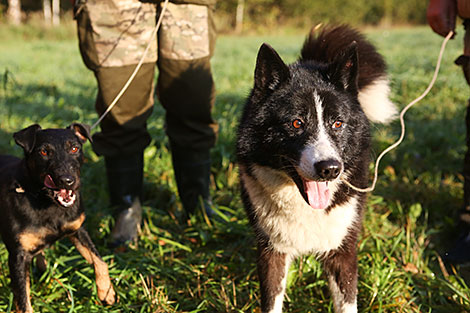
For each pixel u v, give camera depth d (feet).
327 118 8.80
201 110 12.12
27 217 9.20
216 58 47.91
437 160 16.87
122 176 12.05
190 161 12.73
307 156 8.27
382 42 68.49
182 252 12.01
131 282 10.59
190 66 11.44
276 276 9.52
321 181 8.22
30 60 44.52
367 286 9.81
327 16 126.52
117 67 11.05
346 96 9.23
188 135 12.46
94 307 9.36
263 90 9.32
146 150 16.78
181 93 11.70
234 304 9.71
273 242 9.47
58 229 9.56
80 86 30.68
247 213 10.06
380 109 11.22
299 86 9.09
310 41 11.87
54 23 83.97
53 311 9.07
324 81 9.30
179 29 11.13
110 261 11.22
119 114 11.51
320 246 9.32
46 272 10.07
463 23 10.86
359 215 9.48
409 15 149.28
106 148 11.88
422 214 13.75
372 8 144.15
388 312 9.57
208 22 11.66
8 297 9.68
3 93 27.91
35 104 24.61
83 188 14.56
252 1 114.42
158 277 10.78
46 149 9.18
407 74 33.04
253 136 9.30
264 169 9.26
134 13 10.87
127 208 12.26
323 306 9.86
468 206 11.59
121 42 10.94
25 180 9.35
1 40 70.74
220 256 11.66
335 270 9.41
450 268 11.19
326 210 9.03
